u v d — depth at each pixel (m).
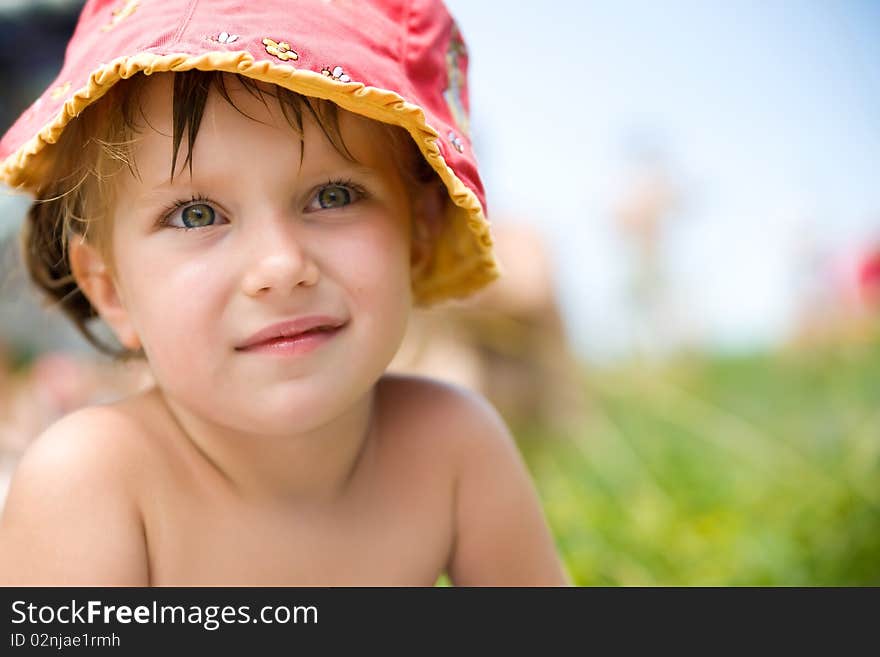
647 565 2.37
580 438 3.30
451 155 1.31
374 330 1.24
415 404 1.51
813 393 3.70
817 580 2.27
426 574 1.47
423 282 1.57
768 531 2.47
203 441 1.32
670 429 3.46
